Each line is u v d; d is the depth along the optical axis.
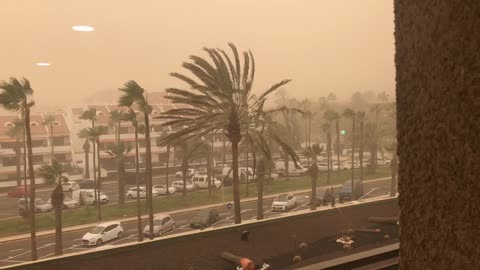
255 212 13.88
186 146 15.65
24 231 13.66
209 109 11.37
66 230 13.97
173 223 14.48
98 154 16.55
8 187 16.75
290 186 15.06
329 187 13.93
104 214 15.07
